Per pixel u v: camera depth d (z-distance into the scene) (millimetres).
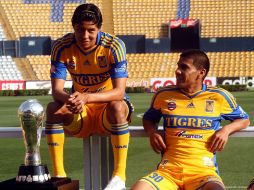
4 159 9898
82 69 5004
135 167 8922
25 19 39375
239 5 39906
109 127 4910
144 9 40188
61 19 39719
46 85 34000
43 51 37625
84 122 4988
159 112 4961
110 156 5191
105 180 5215
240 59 37781
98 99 4711
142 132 5133
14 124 16531
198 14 39844
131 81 34312
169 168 4684
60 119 4859
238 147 11016
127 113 4934
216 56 37875
